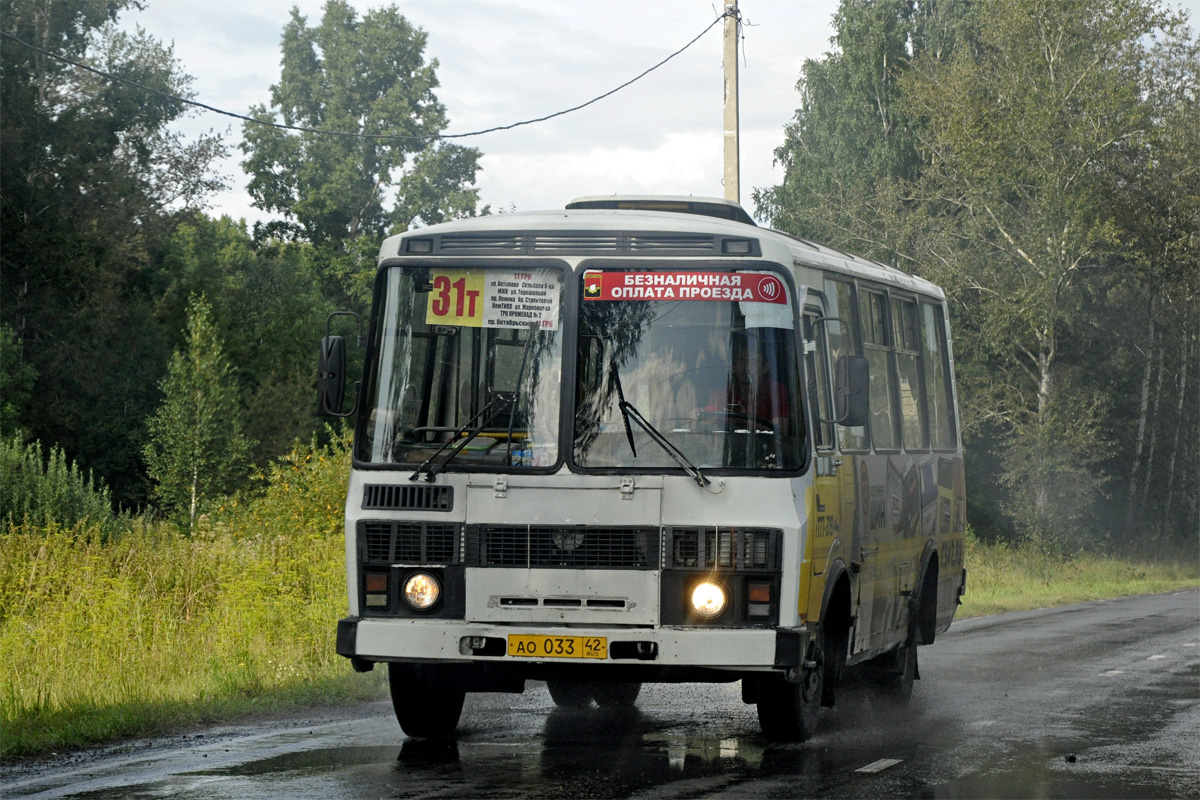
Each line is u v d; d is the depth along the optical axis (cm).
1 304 6831
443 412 1168
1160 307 6888
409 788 1016
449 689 1249
